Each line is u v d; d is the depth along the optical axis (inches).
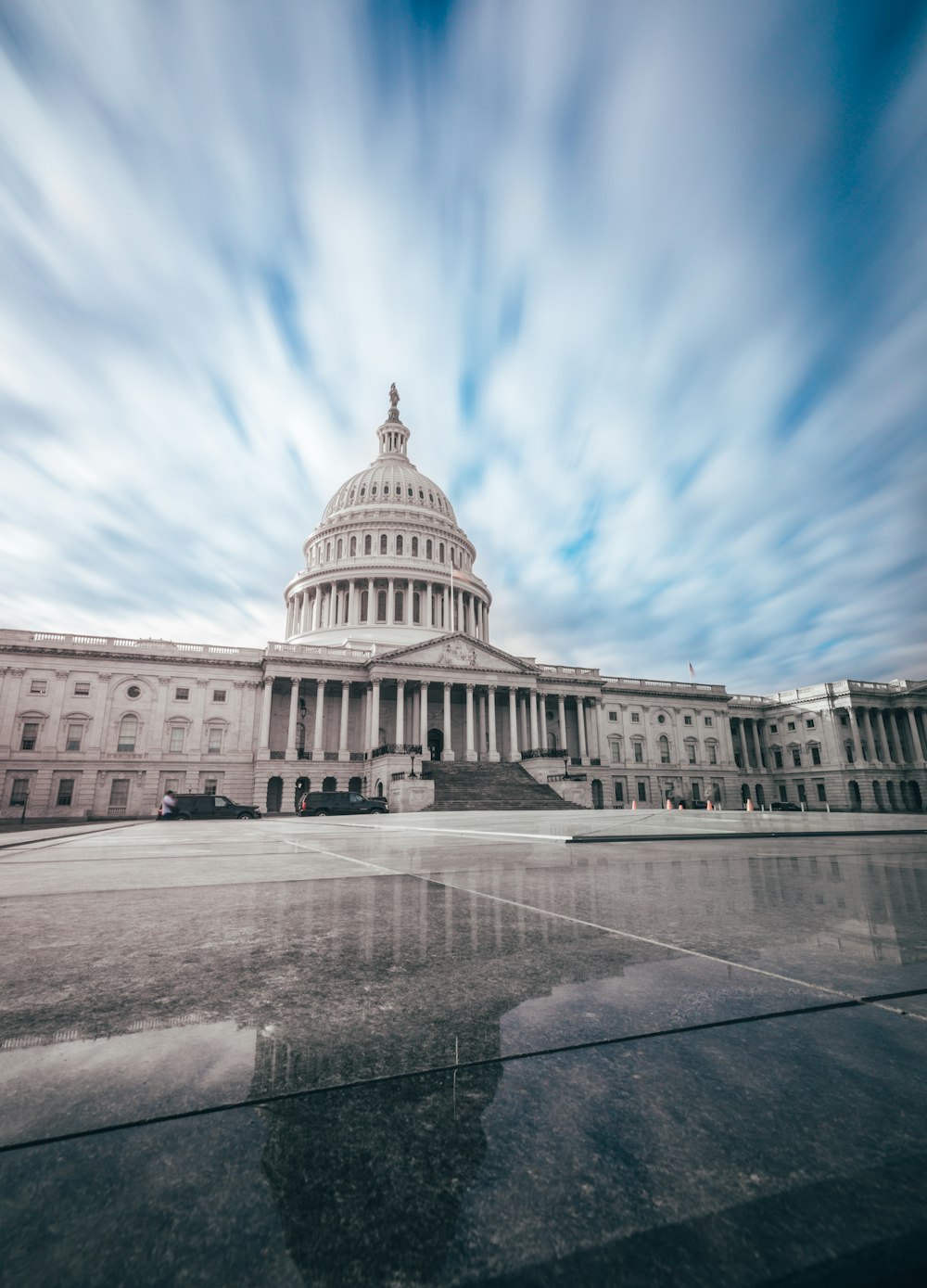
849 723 3078.2
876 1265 45.1
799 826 638.5
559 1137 62.6
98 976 117.6
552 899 201.6
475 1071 77.2
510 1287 42.3
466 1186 55.4
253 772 2298.2
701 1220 50.3
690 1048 82.3
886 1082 72.5
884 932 148.4
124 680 2267.5
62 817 2080.5
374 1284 43.0
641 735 2992.1
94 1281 42.6
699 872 272.4
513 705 2568.9
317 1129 64.5
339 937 148.3
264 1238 48.6
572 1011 96.6
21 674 2165.4
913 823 728.3
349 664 2458.2
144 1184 55.0
